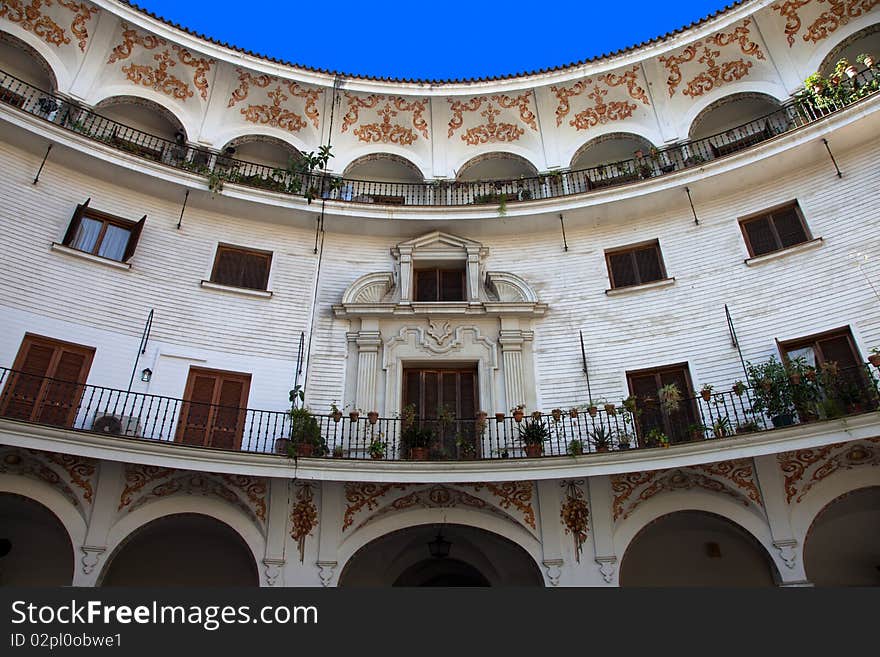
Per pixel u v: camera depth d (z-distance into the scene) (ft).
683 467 35.60
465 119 55.21
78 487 33.32
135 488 34.40
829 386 32.60
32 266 38.47
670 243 45.88
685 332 42.11
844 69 43.96
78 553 31.89
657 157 49.06
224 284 44.34
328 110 54.13
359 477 34.71
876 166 40.70
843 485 33.09
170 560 42.04
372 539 36.65
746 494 34.53
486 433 41.11
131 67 48.80
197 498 35.58
